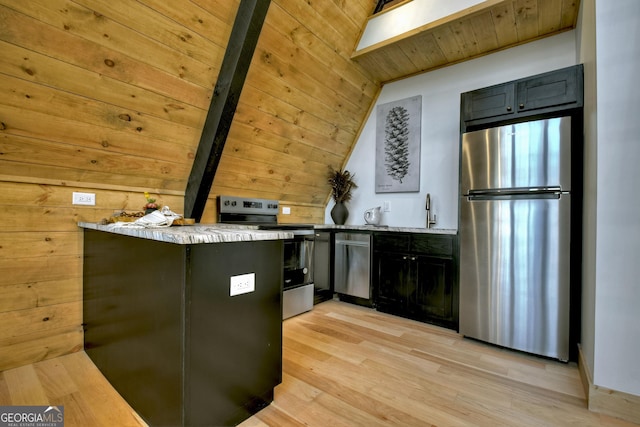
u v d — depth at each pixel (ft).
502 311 7.64
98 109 6.54
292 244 9.93
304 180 12.48
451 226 10.69
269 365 5.34
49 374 6.22
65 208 7.04
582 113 6.98
